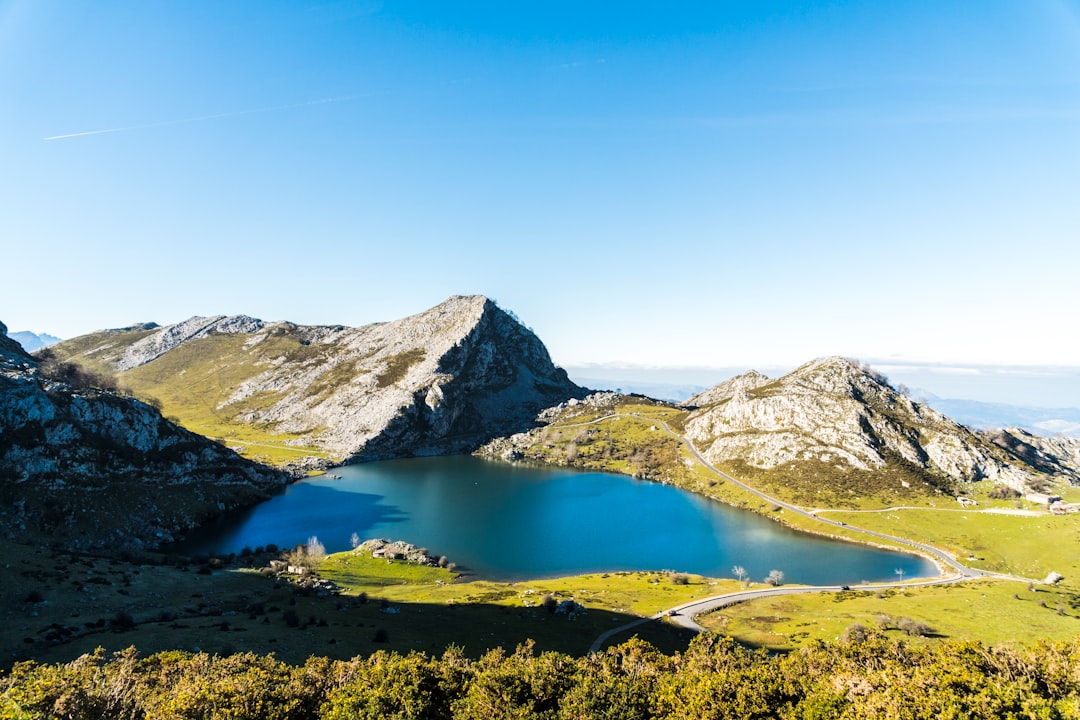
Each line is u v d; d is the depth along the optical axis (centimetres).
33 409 17975
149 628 8281
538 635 10162
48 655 6862
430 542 19862
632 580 15950
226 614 9931
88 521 16400
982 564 18575
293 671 5234
